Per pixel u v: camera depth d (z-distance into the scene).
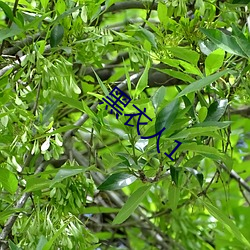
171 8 2.03
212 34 1.94
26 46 1.94
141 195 1.89
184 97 1.98
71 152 2.18
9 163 1.89
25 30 1.91
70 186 1.90
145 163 1.92
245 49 1.93
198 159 1.99
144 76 1.89
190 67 1.96
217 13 2.16
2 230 1.95
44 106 2.10
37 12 1.99
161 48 2.04
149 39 2.02
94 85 2.28
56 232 1.83
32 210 1.94
